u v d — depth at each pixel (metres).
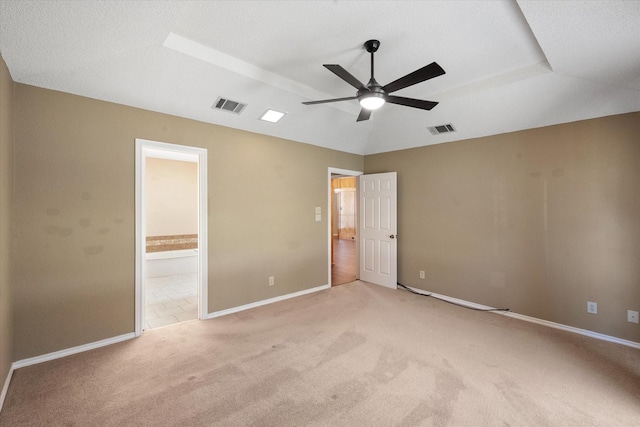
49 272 2.46
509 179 3.56
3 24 1.67
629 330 2.80
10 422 1.76
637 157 2.75
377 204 4.93
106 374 2.27
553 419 1.80
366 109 2.63
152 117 3.01
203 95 2.98
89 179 2.65
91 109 2.66
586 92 2.75
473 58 2.64
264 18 2.08
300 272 4.39
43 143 2.43
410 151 4.60
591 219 3.00
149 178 5.70
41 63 2.14
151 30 2.04
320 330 3.12
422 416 1.83
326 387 2.13
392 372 2.32
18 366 2.33
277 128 3.89
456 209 4.06
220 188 3.52
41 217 2.42
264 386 2.14
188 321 3.35
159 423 1.77
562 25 1.83
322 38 2.33
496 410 1.88
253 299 3.85
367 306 3.88
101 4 1.65
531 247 3.39
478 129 3.69
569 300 3.13
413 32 2.23
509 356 2.57
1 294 1.93
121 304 2.83
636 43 1.95
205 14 2.03
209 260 3.44
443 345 2.78
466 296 3.95
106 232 2.74
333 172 4.86
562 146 3.17
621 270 2.84
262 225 3.93
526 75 2.81
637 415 1.84
